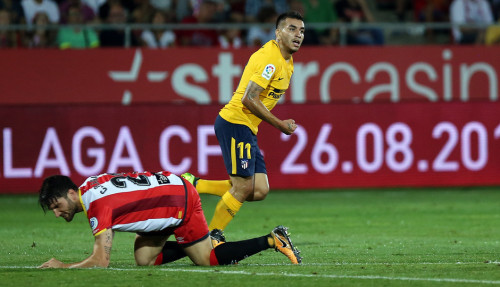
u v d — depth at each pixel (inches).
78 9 2183.8
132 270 865.5
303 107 2070.6
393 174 2095.2
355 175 2084.2
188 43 2185.0
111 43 2102.6
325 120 2076.8
